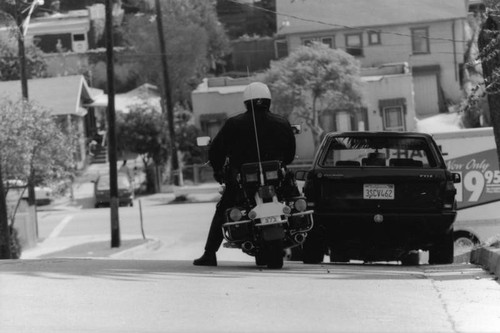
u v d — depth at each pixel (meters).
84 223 54.25
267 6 96.12
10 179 41.94
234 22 101.94
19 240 42.53
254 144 15.20
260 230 15.05
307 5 82.62
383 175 17.31
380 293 12.62
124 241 43.84
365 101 74.69
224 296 12.20
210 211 54.88
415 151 18.56
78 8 110.00
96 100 88.88
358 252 19.36
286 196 15.48
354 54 82.06
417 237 17.88
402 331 9.88
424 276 14.91
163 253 39.44
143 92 91.38
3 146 39.78
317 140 72.62
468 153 30.59
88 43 102.31
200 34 87.81
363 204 17.41
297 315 10.80
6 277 14.12
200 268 16.17
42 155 43.16
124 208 62.50
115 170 42.38
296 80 72.12
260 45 94.12
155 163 73.38
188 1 90.88
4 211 31.12
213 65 94.38
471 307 11.47
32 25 101.94
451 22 80.81
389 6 81.94
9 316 10.73
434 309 11.30
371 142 18.61
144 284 13.34
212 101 80.31
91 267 16.25
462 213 30.62
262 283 13.53
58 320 10.49
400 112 77.00
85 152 82.69
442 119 79.00
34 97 77.00
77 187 72.00
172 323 10.30
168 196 69.25
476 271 15.74
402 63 79.06
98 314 10.87
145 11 95.88
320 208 17.47
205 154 21.81
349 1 81.94
